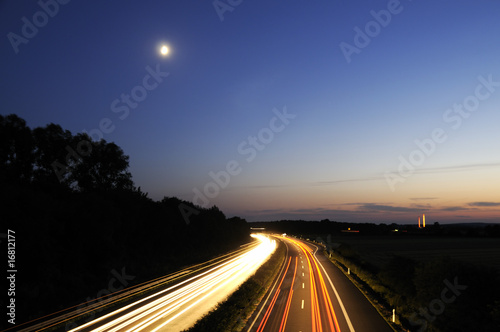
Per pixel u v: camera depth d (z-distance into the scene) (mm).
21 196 35000
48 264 35750
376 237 181125
